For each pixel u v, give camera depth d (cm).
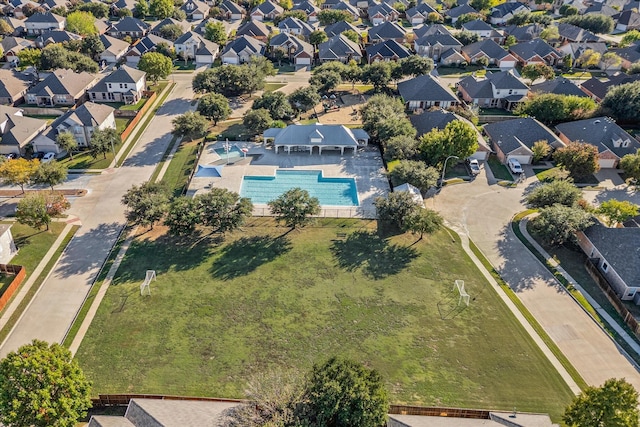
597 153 8106
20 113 9781
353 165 8688
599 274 6091
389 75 11669
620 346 5203
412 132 8938
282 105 10119
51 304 5634
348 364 4262
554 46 15350
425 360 4997
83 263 6281
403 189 7362
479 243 6812
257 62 12306
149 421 3897
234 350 5069
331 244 6719
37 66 12394
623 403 3728
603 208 6844
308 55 13800
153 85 12312
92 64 12625
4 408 3756
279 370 4431
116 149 9131
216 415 4041
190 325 5369
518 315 5591
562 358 5047
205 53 13950
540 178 8444
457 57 13950
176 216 6481
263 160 8794
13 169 7294
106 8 17988
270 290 5881
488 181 8344
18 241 6606
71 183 8019
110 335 5231
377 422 3906
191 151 9106
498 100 11412
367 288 5947
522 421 4075
